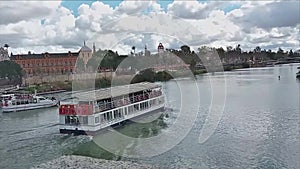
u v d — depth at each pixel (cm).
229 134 4366
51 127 5369
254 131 4497
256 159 3353
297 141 3925
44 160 3597
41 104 8081
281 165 3161
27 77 14088
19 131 5153
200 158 3438
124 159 3512
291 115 5547
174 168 3145
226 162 3294
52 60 17538
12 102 7719
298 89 9275
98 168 3197
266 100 7388
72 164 3359
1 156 3784
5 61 15212
